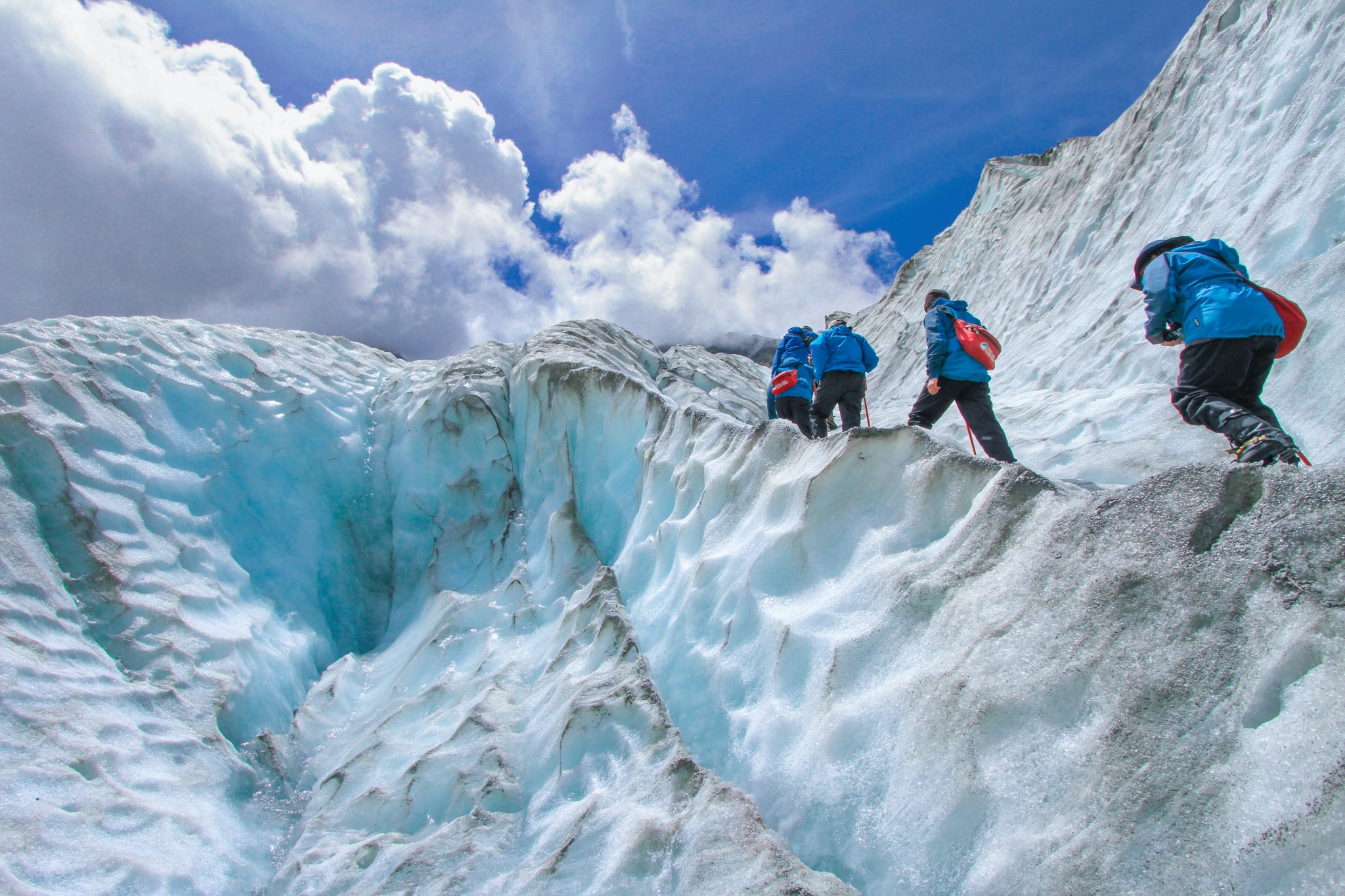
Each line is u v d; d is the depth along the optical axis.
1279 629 1.40
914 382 10.84
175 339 5.19
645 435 4.69
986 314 11.44
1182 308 2.54
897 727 2.00
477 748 2.90
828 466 2.86
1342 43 5.03
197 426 4.75
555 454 5.30
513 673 3.52
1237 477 1.64
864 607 2.42
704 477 3.81
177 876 2.35
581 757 2.61
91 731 2.77
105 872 2.24
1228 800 1.28
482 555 5.02
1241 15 7.20
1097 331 6.28
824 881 1.73
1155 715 1.50
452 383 6.07
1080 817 1.49
